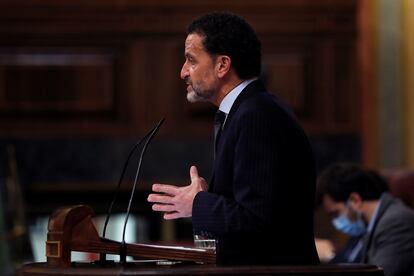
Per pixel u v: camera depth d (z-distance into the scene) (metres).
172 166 17.59
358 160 17.81
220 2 17.69
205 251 6.95
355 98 17.88
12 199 16.39
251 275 6.00
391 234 10.81
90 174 17.56
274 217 6.84
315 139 17.84
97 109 17.66
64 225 6.50
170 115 17.72
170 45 17.75
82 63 17.66
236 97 7.43
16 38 17.48
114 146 17.62
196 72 7.44
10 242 15.98
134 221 17.59
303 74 17.78
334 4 17.77
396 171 13.77
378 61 17.56
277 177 6.88
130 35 17.70
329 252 13.86
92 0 17.58
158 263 6.72
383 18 17.58
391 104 17.59
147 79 17.72
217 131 7.53
